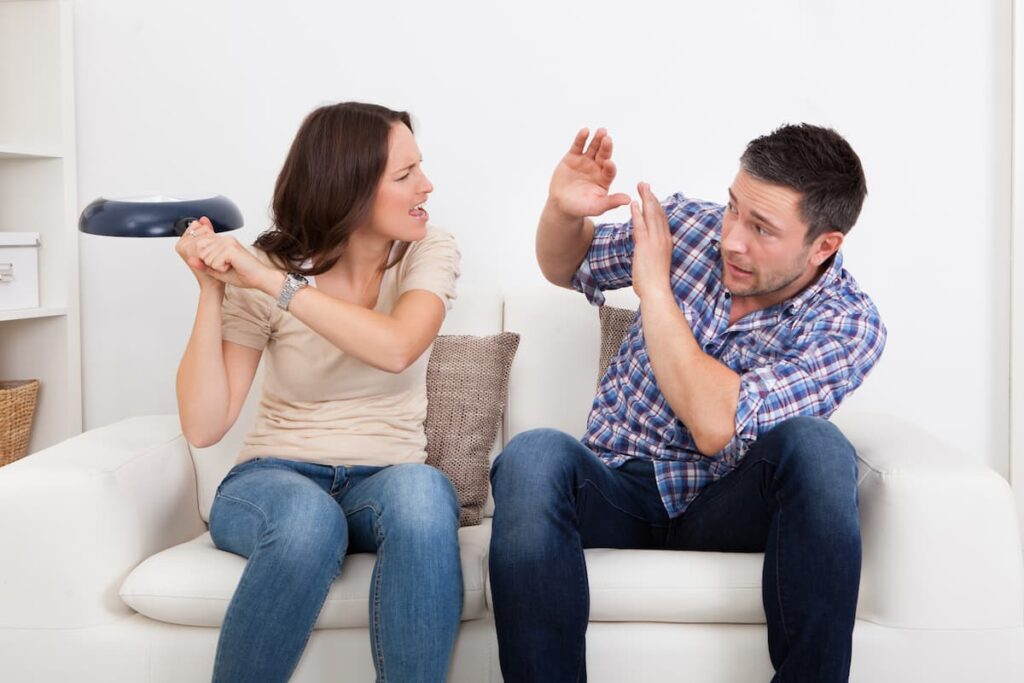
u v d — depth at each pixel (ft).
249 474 5.46
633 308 6.82
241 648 4.76
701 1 7.91
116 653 5.23
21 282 8.04
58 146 8.20
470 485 6.25
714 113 7.97
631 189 8.08
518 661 4.70
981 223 7.86
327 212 5.58
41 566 5.23
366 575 5.16
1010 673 5.07
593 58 8.00
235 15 8.18
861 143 7.89
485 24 8.04
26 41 8.16
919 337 7.99
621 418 5.79
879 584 5.13
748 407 5.07
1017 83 7.61
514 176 8.12
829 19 7.84
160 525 5.87
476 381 6.43
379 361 5.36
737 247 5.26
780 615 4.75
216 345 5.49
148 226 5.52
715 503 5.30
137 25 8.25
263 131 8.24
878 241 7.96
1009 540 5.07
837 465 4.76
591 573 5.14
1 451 7.89
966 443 8.01
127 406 8.50
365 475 5.65
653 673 5.16
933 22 7.79
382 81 8.14
